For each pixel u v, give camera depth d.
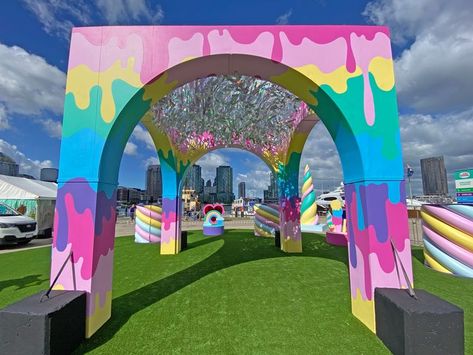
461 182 11.43
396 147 3.15
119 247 8.34
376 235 3.02
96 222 2.99
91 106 3.14
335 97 3.21
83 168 3.04
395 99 3.21
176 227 7.39
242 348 2.56
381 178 3.09
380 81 3.24
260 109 6.67
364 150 3.13
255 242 9.16
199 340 2.71
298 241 7.33
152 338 2.76
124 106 3.15
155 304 3.65
